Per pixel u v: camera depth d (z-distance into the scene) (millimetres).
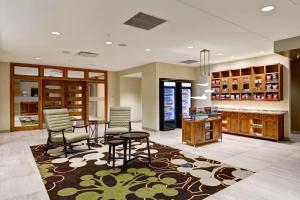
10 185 3084
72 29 4008
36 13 3248
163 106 7762
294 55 5301
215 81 7965
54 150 5023
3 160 4254
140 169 3748
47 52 5992
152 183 3156
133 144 5629
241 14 3350
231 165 3949
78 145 5516
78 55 6418
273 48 5277
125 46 5328
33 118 8141
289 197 2699
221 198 2689
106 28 3969
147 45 5250
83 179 3303
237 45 5289
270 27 3969
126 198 2695
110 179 3307
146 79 8117
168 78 7988
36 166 3904
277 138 5879
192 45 5262
